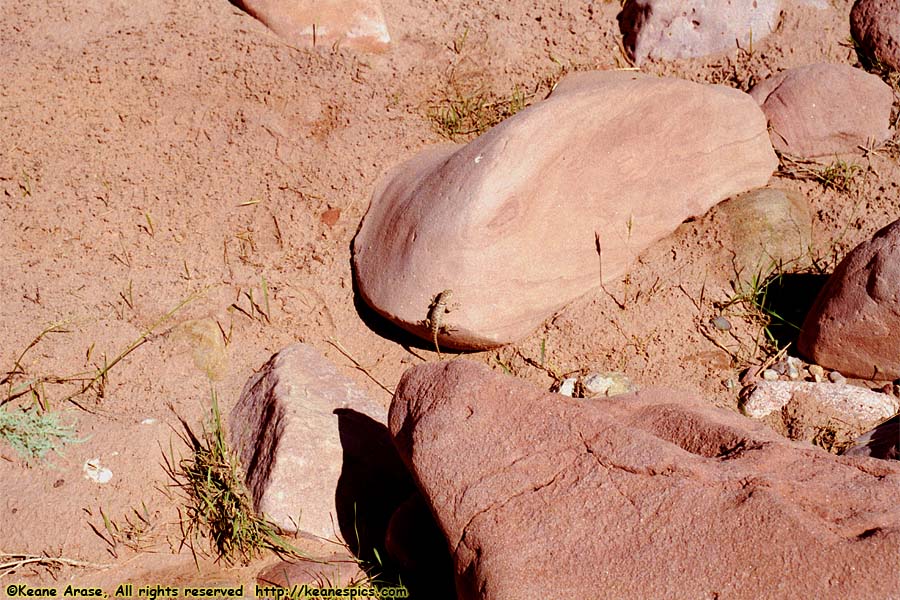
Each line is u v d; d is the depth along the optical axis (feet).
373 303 10.73
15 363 10.15
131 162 11.38
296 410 9.66
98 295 10.64
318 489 9.40
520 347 10.68
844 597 7.55
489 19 12.96
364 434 9.73
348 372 10.58
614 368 10.59
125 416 10.00
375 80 12.25
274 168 11.54
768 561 7.72
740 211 11.31
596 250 10.82
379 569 9.15
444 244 10.39
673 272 11.08
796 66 12.54
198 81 11.87
